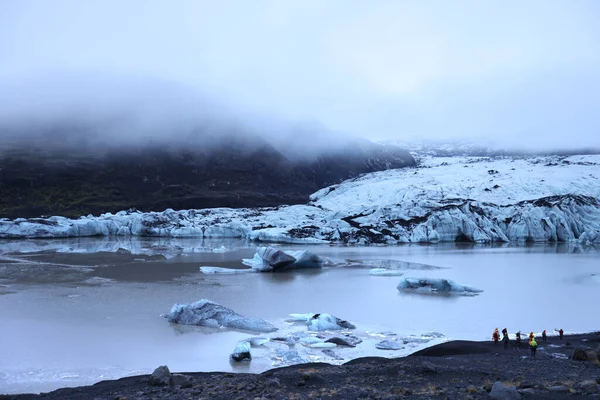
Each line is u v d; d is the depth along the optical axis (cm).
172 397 1941
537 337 3384
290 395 1891
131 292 5078
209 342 3300
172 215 13262
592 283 5875
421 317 4097
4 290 5112
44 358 2938
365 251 9581
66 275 6172
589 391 1711
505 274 6569
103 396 2056
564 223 11750
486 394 1762
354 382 2123
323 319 3731
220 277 6234
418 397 1759
